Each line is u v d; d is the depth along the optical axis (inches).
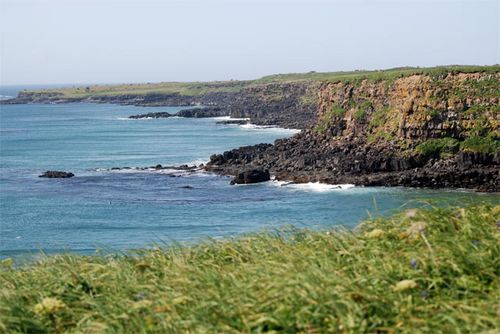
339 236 637.3
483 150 4409.5
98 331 498.9
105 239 2701.8
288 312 484.4
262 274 555.5
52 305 543.8
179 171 4771.2
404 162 4264.3
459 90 4857.3
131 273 631.8
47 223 3105.3
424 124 4785.9
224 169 4712.1
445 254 545.0
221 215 3171.8
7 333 514.3
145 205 3508.9
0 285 636.1
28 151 6530.5
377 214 841.5
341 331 458.9
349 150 5098.4
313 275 523.8
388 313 478.3
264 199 3567.9
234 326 482.3
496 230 613.6
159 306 524.7
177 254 683.4
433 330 446.0
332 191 3754.9
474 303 478.9
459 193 3639.3
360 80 5841.5
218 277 572.1
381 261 554.9
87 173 4815.5
